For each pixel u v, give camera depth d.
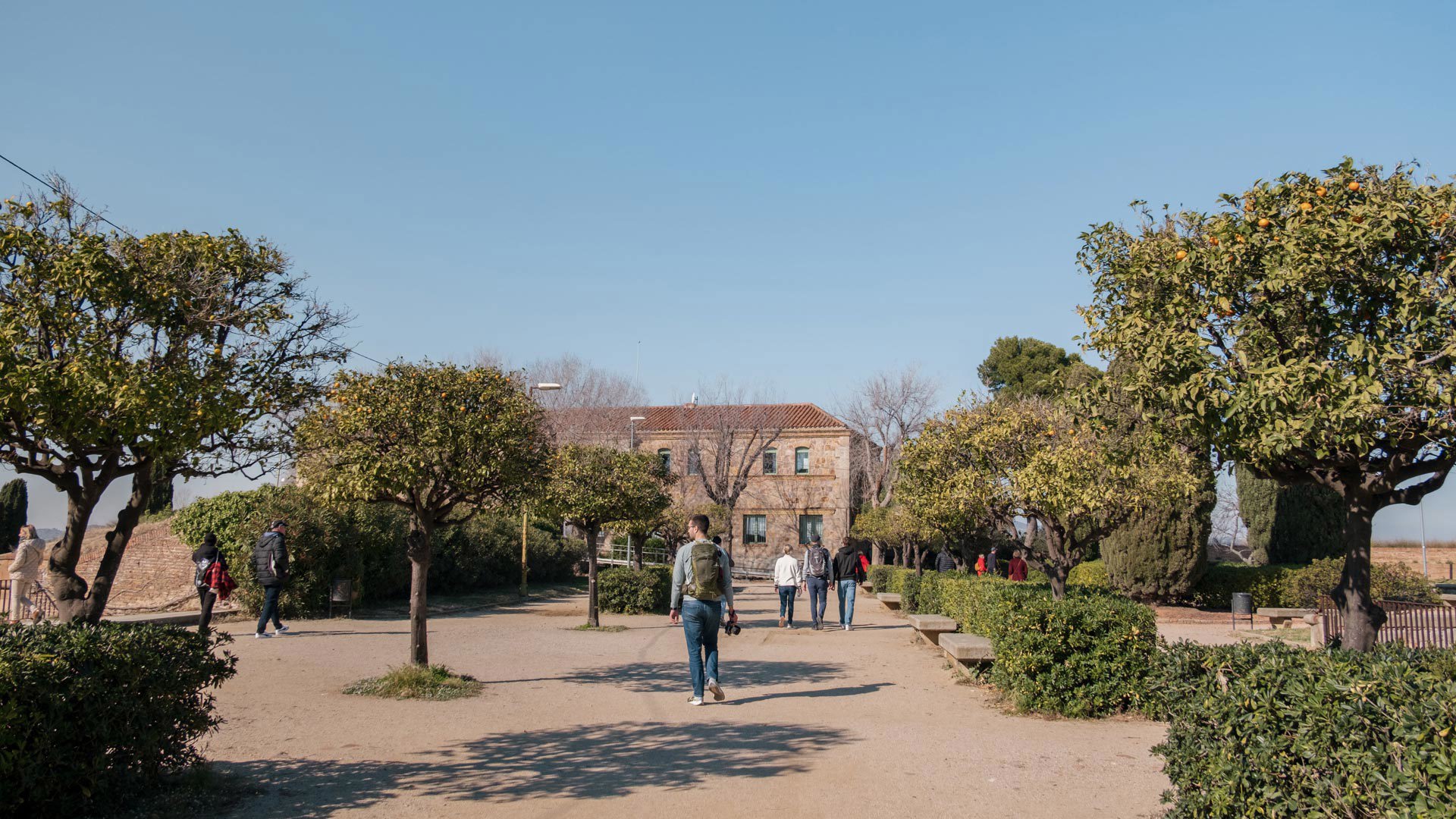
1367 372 6.00
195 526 18.25
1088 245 8.41
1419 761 3.47
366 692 9.48
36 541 14.23
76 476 6.39
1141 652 8.76
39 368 5.46
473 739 7.54
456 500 10.22
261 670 10.93
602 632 16.42
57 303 5.95
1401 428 6.10
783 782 6.28
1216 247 6.87
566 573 34.22
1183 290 7.21
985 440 12.45
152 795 5.67
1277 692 4.29
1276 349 6.48
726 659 13.09
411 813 5.51
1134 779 6.42
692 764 6.75
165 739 5.77
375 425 9.39
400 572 21.70
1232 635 16.64
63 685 4.95
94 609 6.47
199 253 6.90
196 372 6.55
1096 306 8.37
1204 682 4.82
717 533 35.38
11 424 5.86
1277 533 23.00
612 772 6.52
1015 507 12.45
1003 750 7.30
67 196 6.46
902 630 17.77
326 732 7.73
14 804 4.66
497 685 10.33
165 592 18.61
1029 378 45.72
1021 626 9.02
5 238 5.90
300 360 7.66
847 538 18.42
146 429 5.80
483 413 9.77
